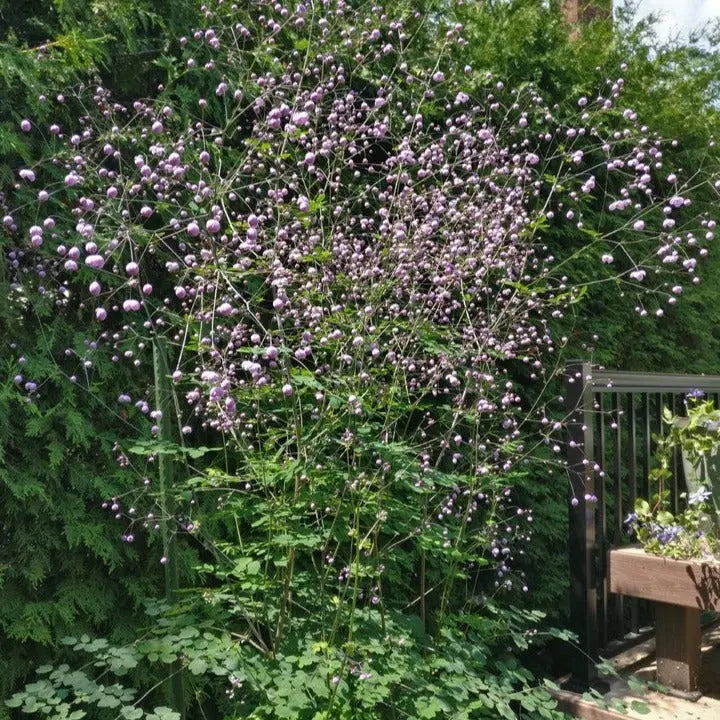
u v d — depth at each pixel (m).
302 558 3.01
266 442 2.49
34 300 2.56
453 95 3.89
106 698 1.98
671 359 5.32
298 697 2.07
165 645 2.07
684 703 2.61
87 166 2.36
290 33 3.32
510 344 2.89
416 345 2.84
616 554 2.74
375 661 2.31
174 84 3.14
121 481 2.61
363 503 2.51
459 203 3.04
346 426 2.49
